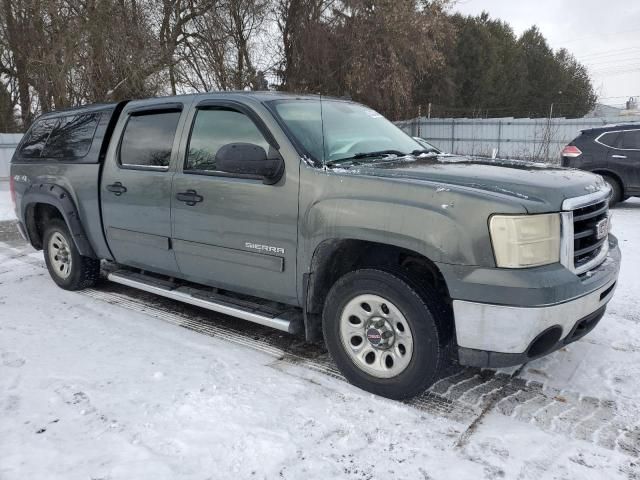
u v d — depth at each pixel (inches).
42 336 166.7
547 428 113.7
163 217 163.9
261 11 721.0
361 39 777.6
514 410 120.8
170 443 109.0
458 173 123.3
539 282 105.4
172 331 170.9
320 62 784.3
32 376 138.9
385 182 120.0
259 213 139.0
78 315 186.5
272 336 166.4
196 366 144.1
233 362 146.6
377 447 107.4
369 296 123.6
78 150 196.5
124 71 570.3
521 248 106.1
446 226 109.9
